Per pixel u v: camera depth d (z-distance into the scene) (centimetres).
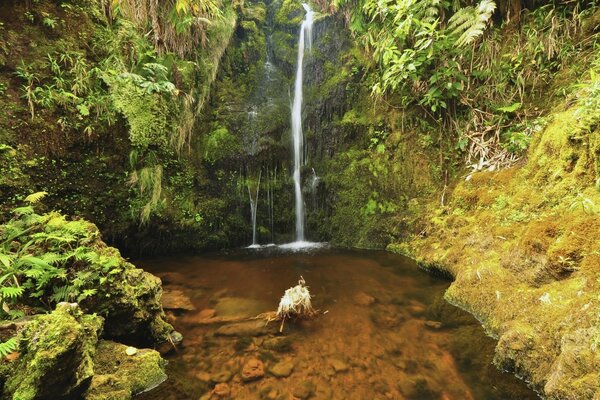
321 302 395
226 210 647
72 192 464
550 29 487
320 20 828
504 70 523
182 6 561
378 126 661
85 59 486
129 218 530
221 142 666
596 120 308
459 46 518
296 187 711
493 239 381
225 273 495
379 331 328
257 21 883
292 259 561
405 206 590
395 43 595
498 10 568
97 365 242
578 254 257
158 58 589
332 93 733
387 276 471
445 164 568
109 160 500
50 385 188
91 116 477
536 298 273
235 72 791
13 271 243
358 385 252
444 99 574
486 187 461
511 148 469
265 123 712
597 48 441
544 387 219
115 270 281
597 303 217
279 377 264
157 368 260
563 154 344
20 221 318
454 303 371
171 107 591
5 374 179
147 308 307
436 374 260
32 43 441
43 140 431
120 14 551
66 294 259
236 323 348
